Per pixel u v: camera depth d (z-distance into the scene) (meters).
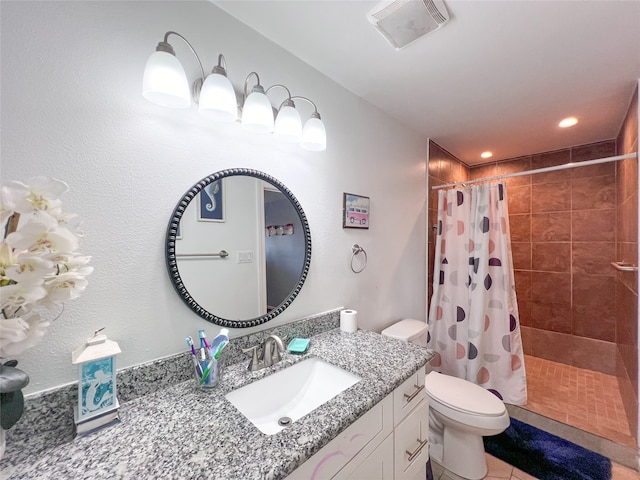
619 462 1.51
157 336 0.91
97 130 0.79
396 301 2.03
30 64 0.70
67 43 0.75
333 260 1.52
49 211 0.57
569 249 2.57
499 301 1.98
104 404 0.72
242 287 1.11
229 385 0.92
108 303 0.81
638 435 1.54
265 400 0.99
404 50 1.29
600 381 2.27
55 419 0.71
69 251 0.59
